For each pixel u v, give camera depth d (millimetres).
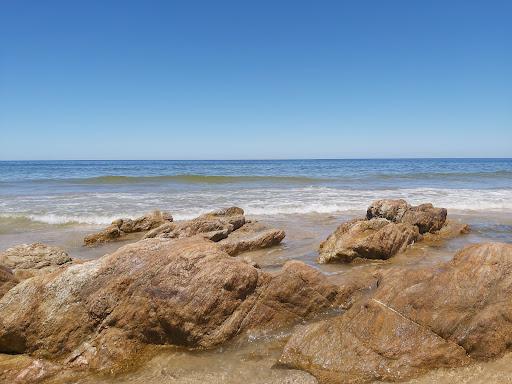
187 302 3365
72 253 6574
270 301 3660
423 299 3289
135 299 3391
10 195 13008
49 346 3203
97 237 7375
